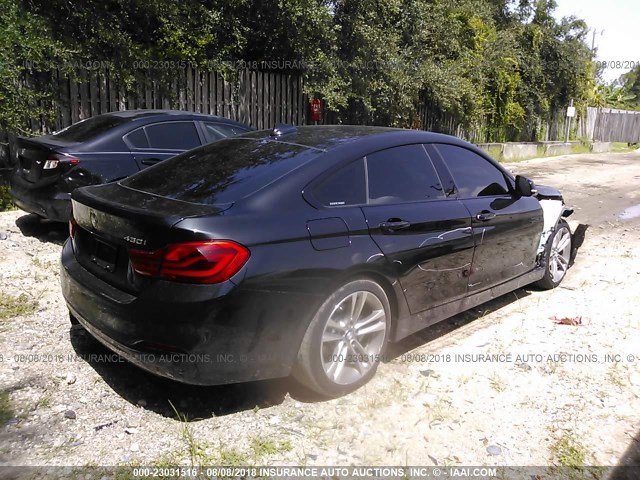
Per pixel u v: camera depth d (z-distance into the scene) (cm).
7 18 759
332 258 329
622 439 325
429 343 440
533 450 313
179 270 290
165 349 294
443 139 449
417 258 383
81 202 354
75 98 885
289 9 1073
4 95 767
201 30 1034
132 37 991
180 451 297
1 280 518
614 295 562
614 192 1317
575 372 398
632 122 3194
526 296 557
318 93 1219
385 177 386
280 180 336
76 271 354
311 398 352
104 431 311
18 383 352
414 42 1497
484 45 1959
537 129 2389
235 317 296
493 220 456
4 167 849
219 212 306
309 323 325
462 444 315
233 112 1117
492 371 396
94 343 409
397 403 350
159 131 672
